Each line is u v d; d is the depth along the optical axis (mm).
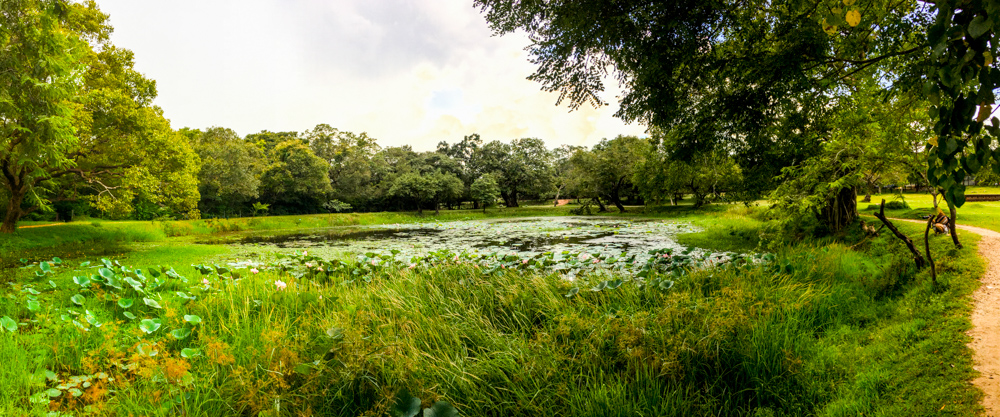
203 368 3604
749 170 12273
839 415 2969
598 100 4734
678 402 3219
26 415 2805
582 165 37938
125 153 16203
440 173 41562
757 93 4668
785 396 3389
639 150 29797
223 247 16453
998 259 5941
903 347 3766
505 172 51219
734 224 16812
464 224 30547
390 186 42781
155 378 3199
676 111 5105
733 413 3299
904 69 4309
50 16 8891
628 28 3924
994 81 1310
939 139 1523
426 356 3701
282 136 51344
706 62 4469
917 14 4000
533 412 3178
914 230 9164
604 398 3162
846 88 7504
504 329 4762
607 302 5227
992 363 3193
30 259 11211
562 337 4164
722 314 4238
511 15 4516
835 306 5125
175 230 23562
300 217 31047
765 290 5332
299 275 7324
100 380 3365
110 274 5562
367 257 8328
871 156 7777
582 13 3867
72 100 13500
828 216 11422
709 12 3889
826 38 3975
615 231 19375
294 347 3789
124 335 4281
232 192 31875
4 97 8383
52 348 3838
